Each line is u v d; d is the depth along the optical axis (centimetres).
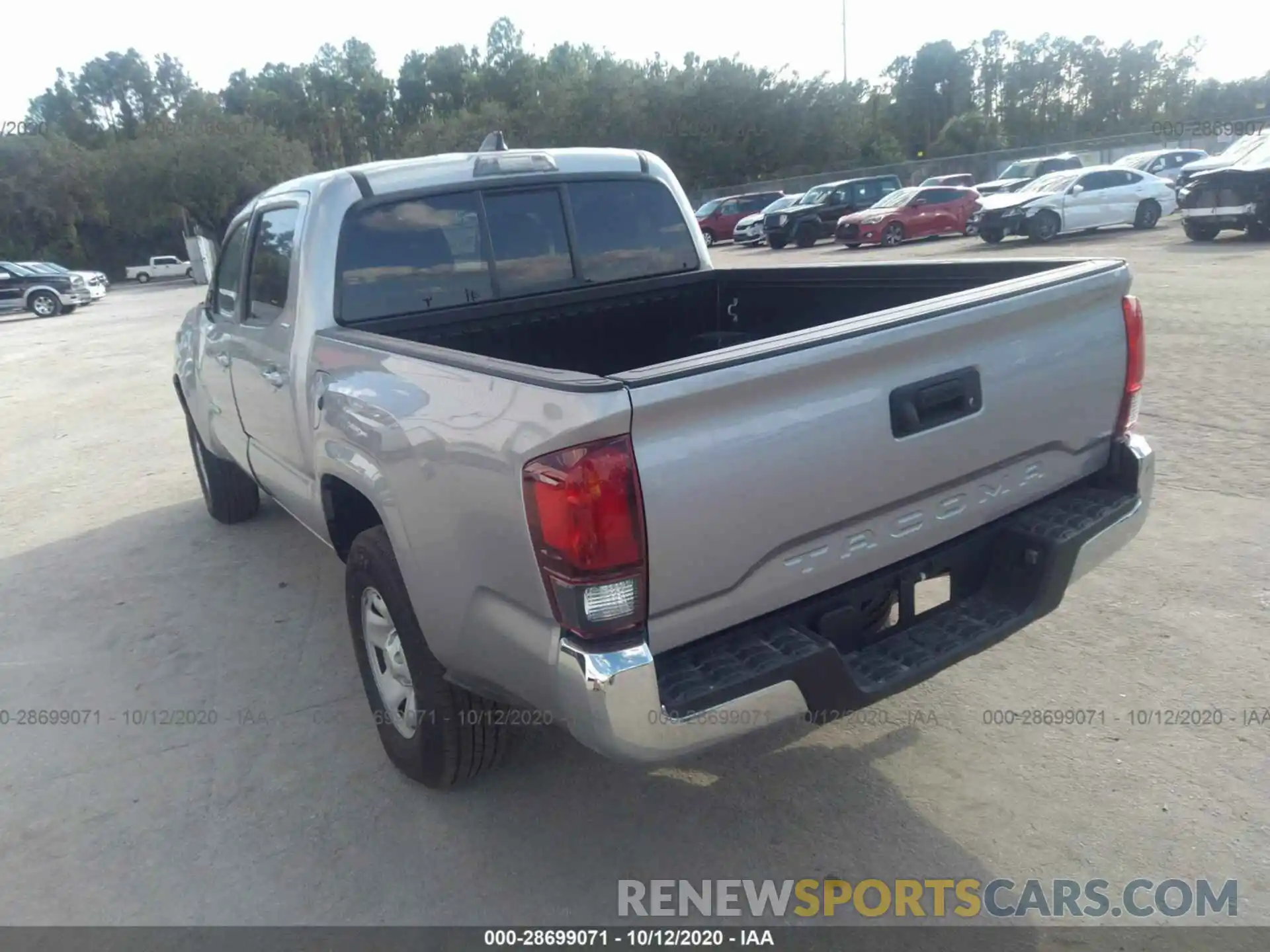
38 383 1318
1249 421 662
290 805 329
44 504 704
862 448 249
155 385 1218
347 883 290
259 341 409
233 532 609
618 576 219
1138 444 314
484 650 260
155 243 5847
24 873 303
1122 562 457
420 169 396
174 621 480
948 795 309
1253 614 401
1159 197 2216
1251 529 482
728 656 241
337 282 373
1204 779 306
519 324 419
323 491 347
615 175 443
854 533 258
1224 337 936
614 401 211
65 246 5625
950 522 278
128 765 359
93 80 9631
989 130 6925
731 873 284
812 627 261
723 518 229
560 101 5838
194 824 322
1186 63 7544
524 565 233
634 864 291
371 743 364
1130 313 309
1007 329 274
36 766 362
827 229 2772
